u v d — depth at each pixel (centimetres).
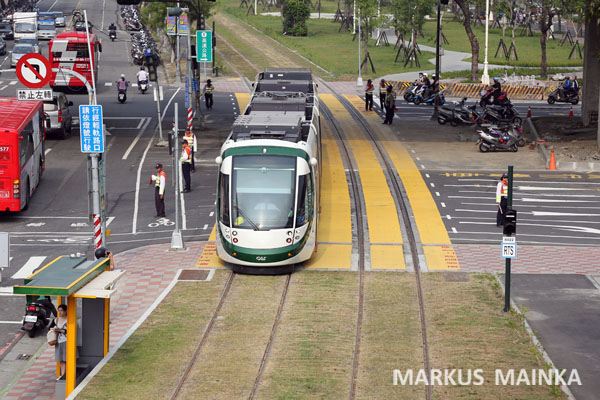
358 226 5481
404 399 2917
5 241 4366
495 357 3344
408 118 9862
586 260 4825
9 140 5606
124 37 19250
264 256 4488
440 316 3888
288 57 16425
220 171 4691
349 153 7712
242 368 3231
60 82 10819
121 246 5153
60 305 3209
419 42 18562
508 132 7919
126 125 9225
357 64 15175
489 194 6319
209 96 10412
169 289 4328
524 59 15750
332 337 3594
